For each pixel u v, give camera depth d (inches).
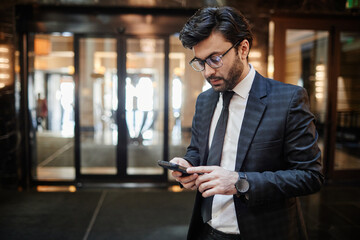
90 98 198.1
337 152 174.7
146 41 175.6
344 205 137.7
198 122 47.3
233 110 41.6
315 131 37.7
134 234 108.5
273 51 163.9
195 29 34.8
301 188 34.6
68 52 266.2
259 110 38.5
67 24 164.1
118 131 173.2
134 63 181.2
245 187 34.3
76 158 172.9
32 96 171.9
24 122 165.3
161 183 173.6
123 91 171.9
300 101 37.4
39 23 162.4
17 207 134.6
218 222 41.6
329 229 112.7
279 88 39.4
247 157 38.2
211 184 34.6
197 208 44.6
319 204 139.1
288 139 36.8
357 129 175.2
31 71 171.2
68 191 159.6
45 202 141.9
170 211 132.1
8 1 152.7
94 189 164.1
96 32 166.4
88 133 209.5
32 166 172.2
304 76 169.9
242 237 38.3
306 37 167.9
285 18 163.6
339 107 174.4
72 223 117.8
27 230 110.7
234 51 36.0
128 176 174.2
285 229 38.4
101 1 153.6
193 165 43.8
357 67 173.9
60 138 281.9
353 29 170.2
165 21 166.7
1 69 156.9
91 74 188.9
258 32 161.3
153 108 200.5
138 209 134.2
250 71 41.5
